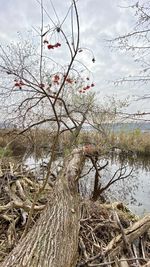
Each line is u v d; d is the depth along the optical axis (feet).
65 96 12.76
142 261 8.11
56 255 5.97
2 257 7.29
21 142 15.14
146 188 21.52
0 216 9.46
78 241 8.09
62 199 8.78
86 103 14.29
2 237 8.65
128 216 11.00
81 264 7.22
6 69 7.93
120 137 30.17
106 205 11.27
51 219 7.41
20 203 9.80
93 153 14.94
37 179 14.20
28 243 6.30
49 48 7.45
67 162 12.47
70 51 7.21
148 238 9.41
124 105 17.39
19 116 10.79
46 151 16.76
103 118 17.63
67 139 15.96
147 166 32.50
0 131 11.78
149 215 9.29
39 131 14.39
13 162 15.65
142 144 35.06
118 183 22.07
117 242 8.20
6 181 12.45
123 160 33.22
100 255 7.56
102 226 9.23
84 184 18.57
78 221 8.27
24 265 5.39
